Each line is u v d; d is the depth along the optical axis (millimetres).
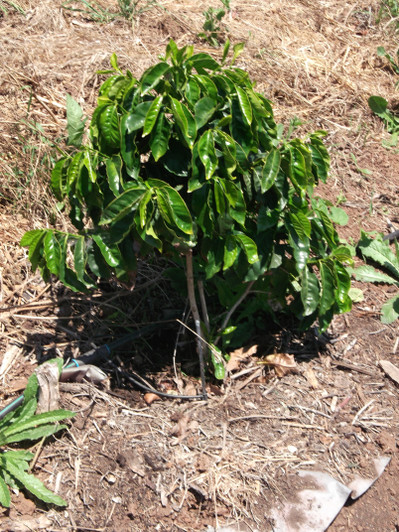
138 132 2857
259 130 2939
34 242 2891
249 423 3189
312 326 3715
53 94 4605
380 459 3152
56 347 3404
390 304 3904
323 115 5191
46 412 2961
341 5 6383
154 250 3828
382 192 4762
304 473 3010
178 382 3375
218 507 2852
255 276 3025
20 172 4051
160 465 2936
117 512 2799
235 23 5695
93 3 5477
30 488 2744
